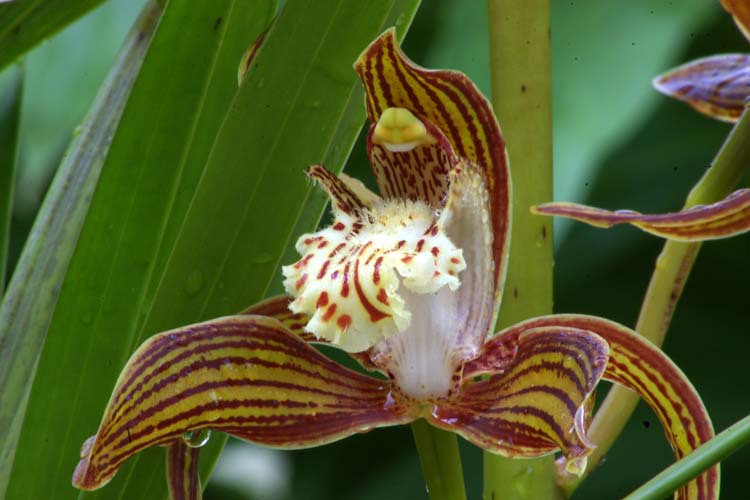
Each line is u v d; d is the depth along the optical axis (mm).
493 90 579
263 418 566
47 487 579
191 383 561
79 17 604
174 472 566
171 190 576
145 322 569
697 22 706
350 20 564
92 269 576
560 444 550
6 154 617
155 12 607
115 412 549
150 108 572
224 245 568
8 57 606
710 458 541
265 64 563
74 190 605
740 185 696
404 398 570
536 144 578
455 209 576
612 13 699
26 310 604
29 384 602
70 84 703
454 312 573
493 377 568
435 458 568
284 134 567
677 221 566
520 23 577
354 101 578
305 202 571
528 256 579
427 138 581
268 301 576
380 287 566
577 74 691
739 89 657
